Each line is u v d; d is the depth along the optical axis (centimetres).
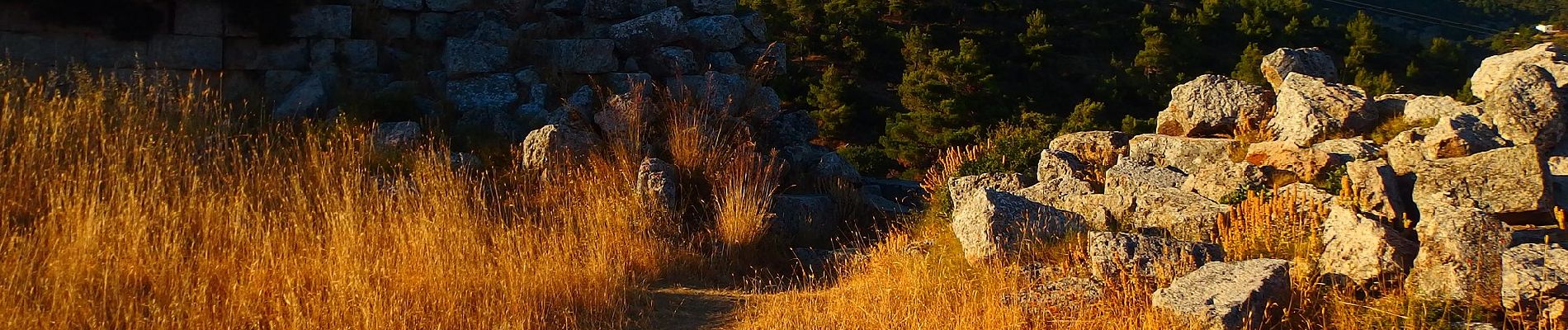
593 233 874
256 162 886
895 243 881
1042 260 730
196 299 633
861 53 4231
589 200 929
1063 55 4612
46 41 1023
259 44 1120
